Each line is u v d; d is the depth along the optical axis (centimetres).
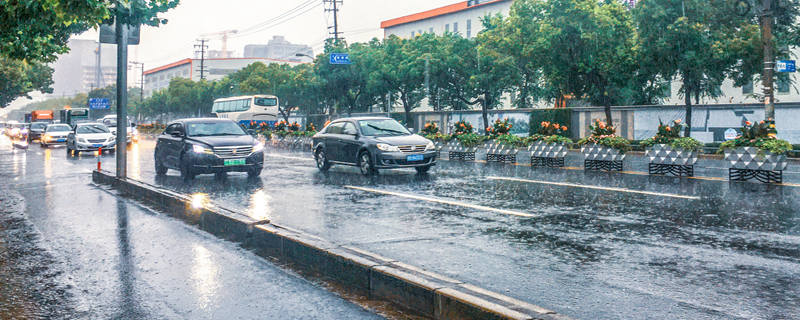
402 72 4541
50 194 1152
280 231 623
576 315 401
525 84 4275
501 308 362
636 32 3005
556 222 763
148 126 8275
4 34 779
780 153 1202
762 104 2900
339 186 1239
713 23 2750
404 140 1479
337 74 4994
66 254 618
